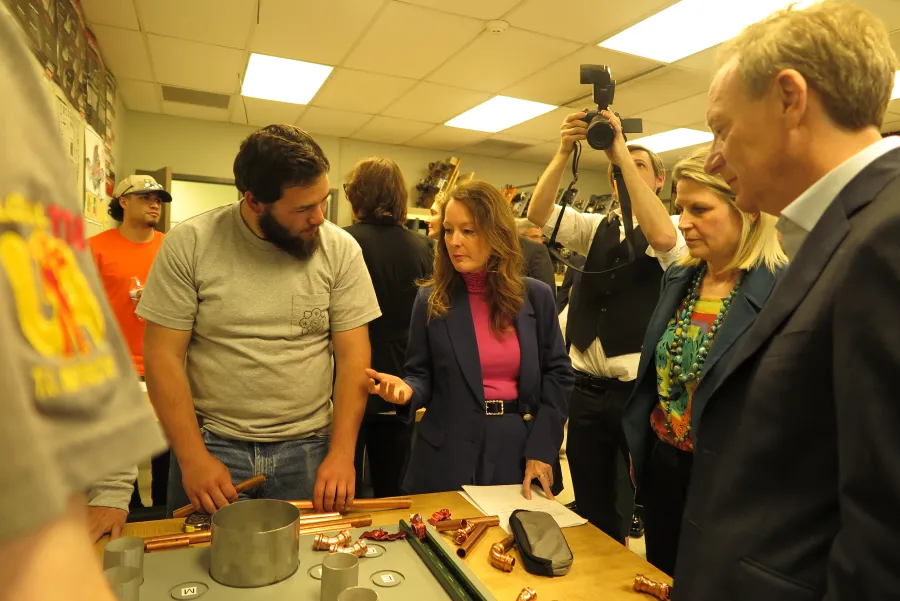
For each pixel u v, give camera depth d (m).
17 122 0.25
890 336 0.51
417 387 1.45
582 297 1.95
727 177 0.79
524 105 4.56
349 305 1.39
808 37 0.65
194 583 0.86
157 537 0.99
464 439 1.43
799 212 0.68
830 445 0.60
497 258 1.49
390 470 2.01
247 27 3.27
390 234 2.03
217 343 1.29
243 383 1.29
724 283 1.26
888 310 0.52
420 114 4.94
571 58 3.57
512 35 3.27
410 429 2.01
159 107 5.00
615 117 1.76
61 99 2.58
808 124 0.67
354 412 1.33
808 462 0.61
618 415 1.81
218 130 5.45
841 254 0.60
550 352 1.54
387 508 1.22
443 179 5.88
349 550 0.94
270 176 1.17
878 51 0.64
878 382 0.51
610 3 2.88
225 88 4.39
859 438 0.52
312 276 1.34
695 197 1.22
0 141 0.23
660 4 2.88
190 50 3.63
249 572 0.85
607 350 1.81
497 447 1.44
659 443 1.36
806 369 0.61
